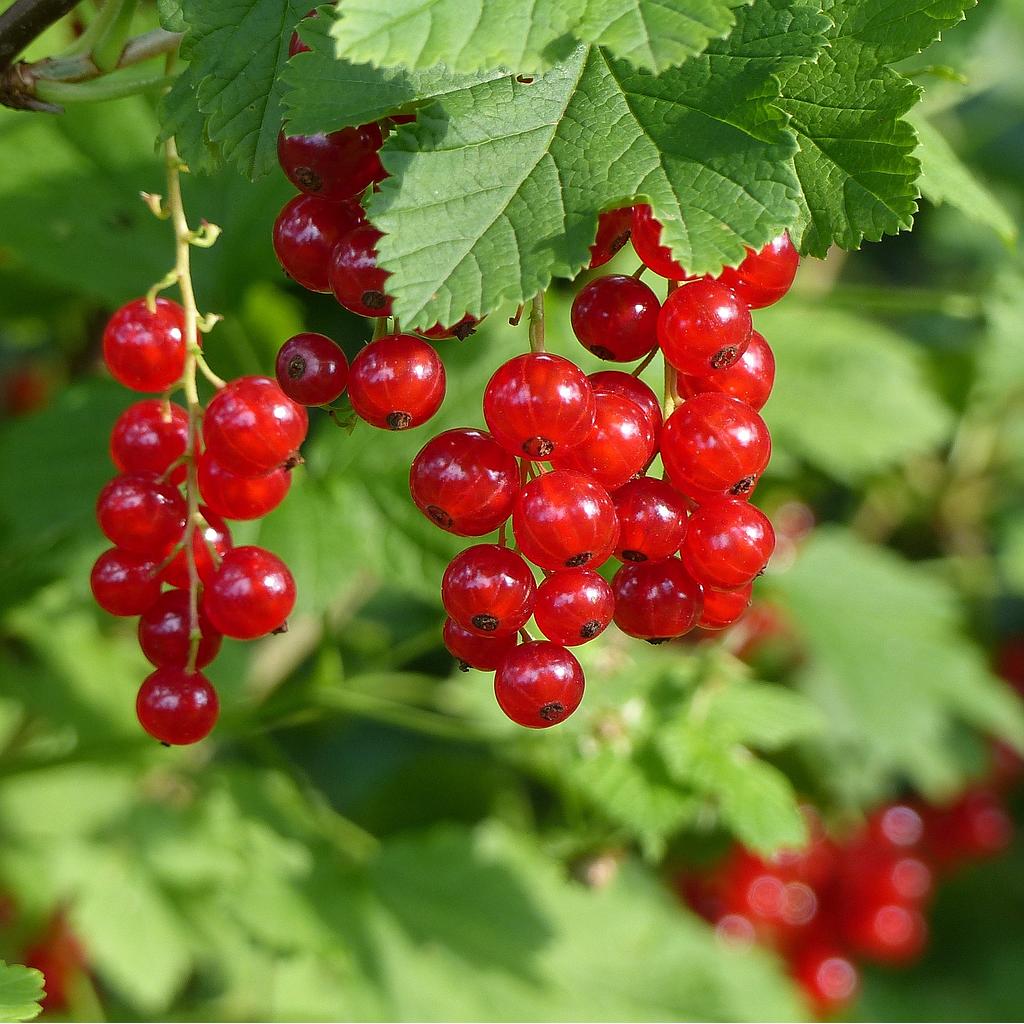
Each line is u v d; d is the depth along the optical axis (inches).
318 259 15.0
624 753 19.1
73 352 23.0
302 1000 20.3
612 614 14.9
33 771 19.8
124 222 19.2
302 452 19.3
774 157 14.3
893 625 24.7
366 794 27.6
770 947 26.8
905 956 27.8
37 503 18.6
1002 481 29.1
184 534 15.4
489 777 26.6
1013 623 34.2
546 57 13.9
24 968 15.2
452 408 18.8
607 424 14.6
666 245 14.2
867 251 33.7
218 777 22.5
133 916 22.0
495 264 14.2
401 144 14.3
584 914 22.7
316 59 14.5
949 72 16.5
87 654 22.5
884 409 23.3
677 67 14.5
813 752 25.4
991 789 30.2
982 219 16.1
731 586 14.9
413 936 21.3
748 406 15.1
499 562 14.8
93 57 15.8
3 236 19.0
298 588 18.4
